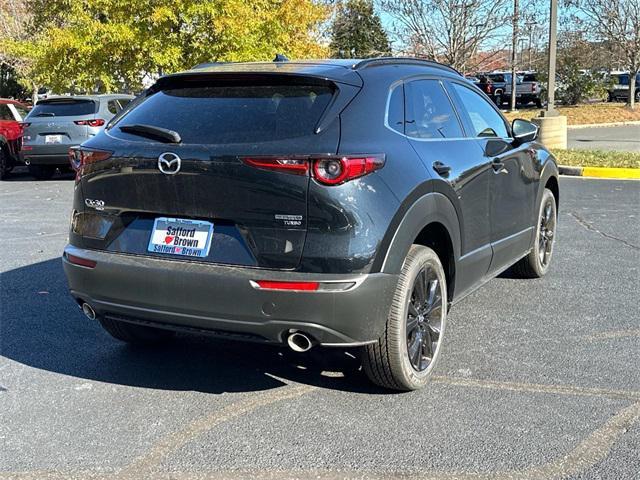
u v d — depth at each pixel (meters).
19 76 27.19
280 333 3.48
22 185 13.91
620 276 6.50
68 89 19.19
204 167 3.51
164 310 3.64
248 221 3.46
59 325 5.23
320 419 3.69
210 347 4.80
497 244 5.06
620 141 20.94
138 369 4.41
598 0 32.59
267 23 18.56
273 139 3.49
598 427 3.57
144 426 3.63
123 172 3.74
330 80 3.74
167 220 3.69
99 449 3.39
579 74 36.84
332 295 3.35
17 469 3.21
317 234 3.37
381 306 3.54
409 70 4.41
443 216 4.05
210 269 3.50
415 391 4.02
